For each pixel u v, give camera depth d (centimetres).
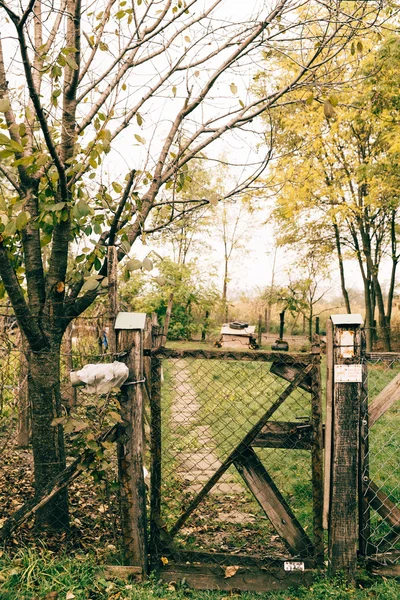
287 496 580
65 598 355
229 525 511
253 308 3148
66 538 432
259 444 396
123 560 393
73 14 428
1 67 442
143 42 501
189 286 2542
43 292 460
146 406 673
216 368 1429
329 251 2338
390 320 2181
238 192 547
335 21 469
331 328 384
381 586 370
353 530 381
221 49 521
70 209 423
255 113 517
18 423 679
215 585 389
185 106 516
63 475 392
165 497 573
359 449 391
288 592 379
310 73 530
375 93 1388
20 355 621
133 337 388
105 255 457
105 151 403
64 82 446
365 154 1875
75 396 700
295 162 1656
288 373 392
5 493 554
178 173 522
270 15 482
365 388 389
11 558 397
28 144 458
